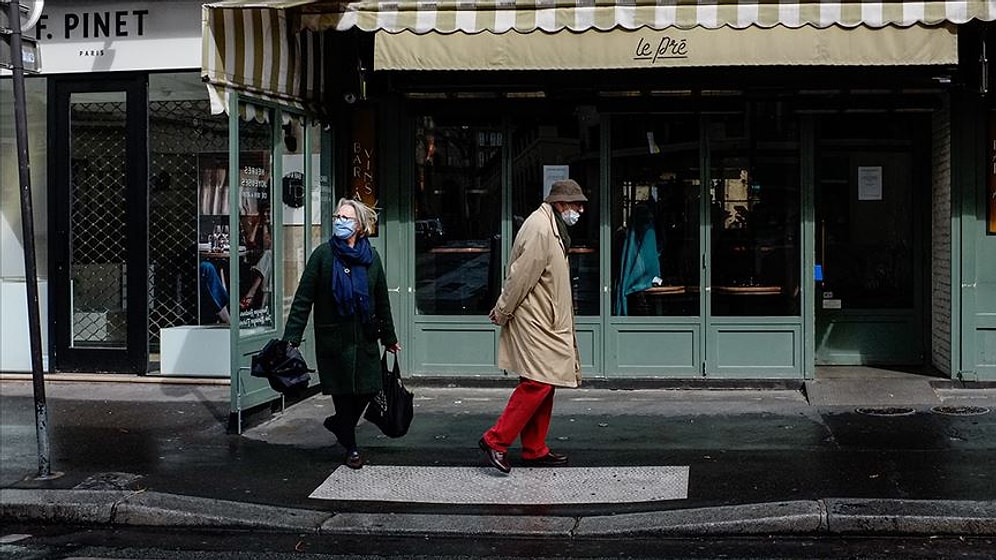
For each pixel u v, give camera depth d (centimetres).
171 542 641
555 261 717
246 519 660
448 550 615
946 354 986
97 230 1078
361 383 736
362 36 982
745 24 845
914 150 1053
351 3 884
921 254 1051
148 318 1073
